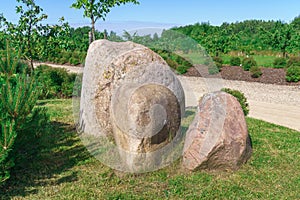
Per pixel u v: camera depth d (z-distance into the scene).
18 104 3.94
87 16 9.02
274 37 22.77
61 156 5.06
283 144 5.98
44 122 4.75
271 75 16.42
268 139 6.25
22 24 10.31
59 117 7.50
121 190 4.04
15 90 4.14
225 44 24.17
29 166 4.67
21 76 4.30
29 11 10.38
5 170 3.98
